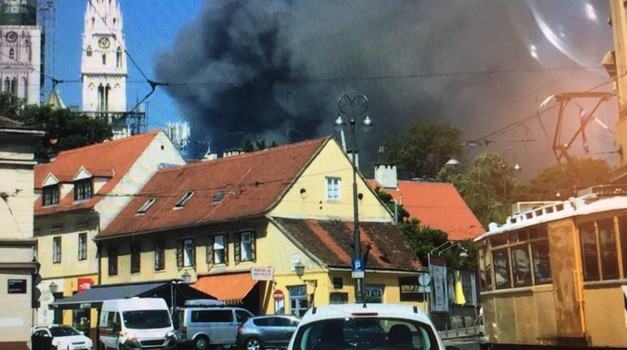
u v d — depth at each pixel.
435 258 49.84
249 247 46.41
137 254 52.62
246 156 52.97
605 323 14.08
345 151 49.72
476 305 56.12
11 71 175.12
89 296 46.88
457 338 43.34
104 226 55.31
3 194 29.08
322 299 42.75
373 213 50.25
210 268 48.09
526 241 16.47
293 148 50.47
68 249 57.03
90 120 100.19
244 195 48.72
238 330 36.34
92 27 190.25
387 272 46.03
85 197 57.22
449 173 93.38
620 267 13.78
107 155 60.69
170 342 34.66
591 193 15.20
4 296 28.34
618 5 28.70
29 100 175.12
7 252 28.73
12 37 175.38
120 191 56.31
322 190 48.03
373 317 9.22
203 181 53.38
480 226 64.81
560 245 15.20
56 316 55.78
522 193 83.88
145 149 58.31
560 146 23.83
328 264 42.84
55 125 96.81
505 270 17.42
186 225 49.19
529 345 16.31
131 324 34.75
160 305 35.69
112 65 190.38
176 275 49.97
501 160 87.75
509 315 17.20
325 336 9.09
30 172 29.69
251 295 45.56
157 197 54.94
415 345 8.99
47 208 58.81
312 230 45.94
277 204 45.78
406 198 65.00
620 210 13.87
